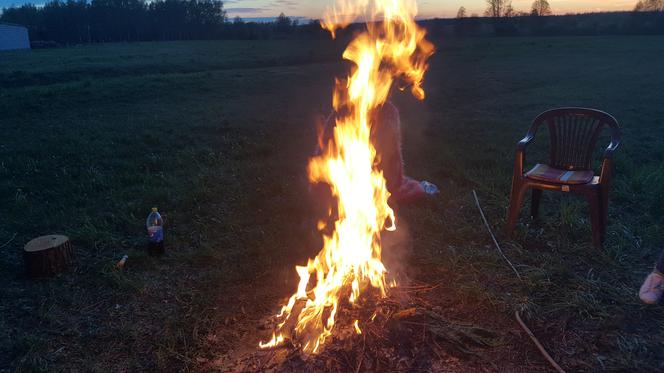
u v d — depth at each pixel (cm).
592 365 296
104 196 605
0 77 2217
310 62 3123
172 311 362
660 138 916
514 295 369
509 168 713
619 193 580
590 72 2241
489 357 301
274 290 384
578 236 476
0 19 10594
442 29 5675
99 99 1511
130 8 9788
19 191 609
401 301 346
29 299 377
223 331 333
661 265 350
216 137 971
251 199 585
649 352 306
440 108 1367
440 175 689
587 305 349
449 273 402
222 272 410
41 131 1016
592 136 473
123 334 333
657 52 3278
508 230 477
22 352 314
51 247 405
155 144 905
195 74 2242
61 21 9475
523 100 1480
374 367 288
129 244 475
